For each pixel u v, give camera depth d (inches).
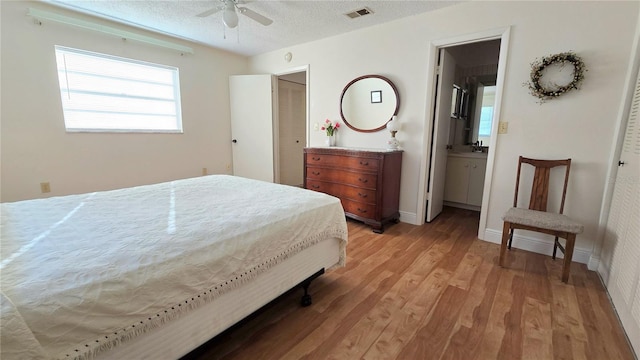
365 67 133.5
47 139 114.0
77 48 117.7
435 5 106.1
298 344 56.2
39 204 64.3
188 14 116.8
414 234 116.2
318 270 69.6
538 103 92.7
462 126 163.5
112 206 63.7
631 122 73.8
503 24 96.3
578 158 88.4
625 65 79.1
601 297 71.8
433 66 114.3
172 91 154.9
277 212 60.5
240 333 59.0
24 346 27.0
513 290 75.0
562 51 87.3
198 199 70.6
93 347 32.2
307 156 141.9
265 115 175.3
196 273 41.8
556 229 78.2
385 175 115.9
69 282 32.9
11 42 102.7
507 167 101.1
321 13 113.7
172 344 41.0
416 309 67.2
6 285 31.2
